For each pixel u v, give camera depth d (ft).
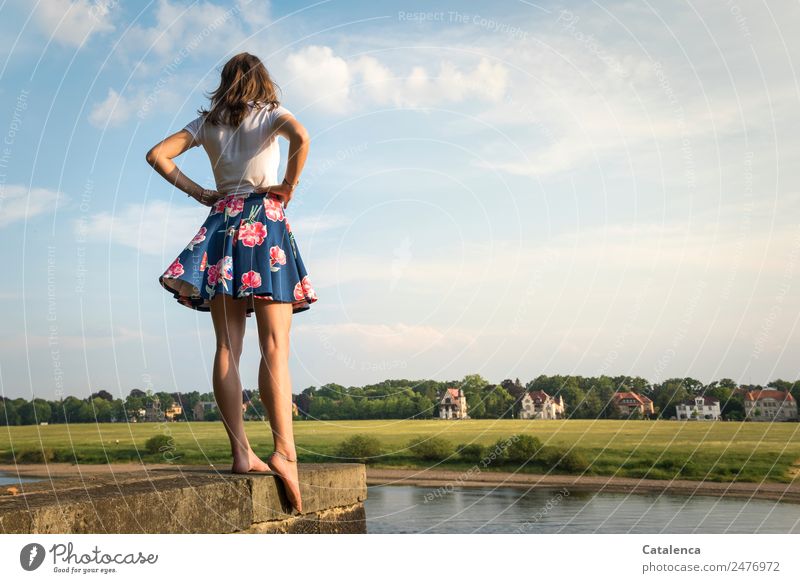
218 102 9.59
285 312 9.61
